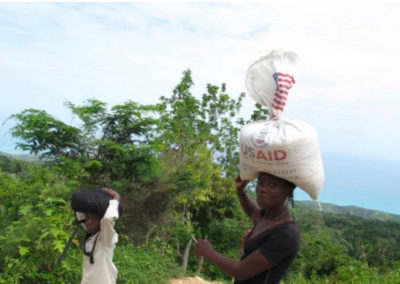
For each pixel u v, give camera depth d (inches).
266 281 92.7
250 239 96.7
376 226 2411.4
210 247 96.9
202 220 751.1
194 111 613.3
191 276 370.0
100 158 368.2
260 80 98.8
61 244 232.8
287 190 93.6
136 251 374.0
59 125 330.3
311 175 90.0
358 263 500.7
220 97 685.3
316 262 808.9
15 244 236.5
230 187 711.7
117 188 379.2
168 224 505.0
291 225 93.1
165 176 427.2
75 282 245.3
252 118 706.8
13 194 296.8
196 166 570.3
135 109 366.6
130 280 290.0
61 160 344.8
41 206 268.7
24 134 328.2
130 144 374.9
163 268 343.3
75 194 142.0
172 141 523.8
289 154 87.5
